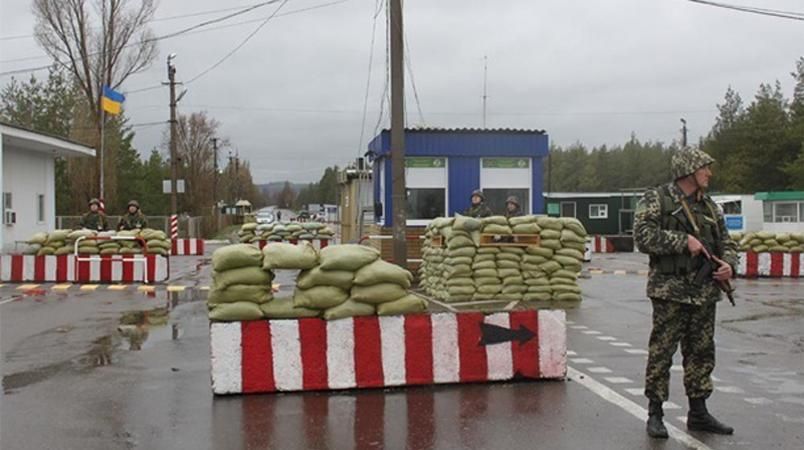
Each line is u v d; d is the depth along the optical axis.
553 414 6.42
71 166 49.66
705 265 5.73
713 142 73.06
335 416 6.38
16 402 6.82
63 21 42.16
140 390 7.23
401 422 6.21
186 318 11.74
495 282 14.01
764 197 46.66
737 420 6.24
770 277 20.06
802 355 9.08
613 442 5.67
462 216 14.12
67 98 54.91
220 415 6.42
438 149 18.73
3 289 16.09
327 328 7.17
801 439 5.73
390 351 7.26
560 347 7.59
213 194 75.31
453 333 7.39
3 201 25.69
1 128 23.39
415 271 18.53
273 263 7.07
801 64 66.50
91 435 5.88
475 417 6.34
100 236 17.80
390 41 15.92
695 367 5.89
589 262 26.27
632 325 11.41
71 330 10.62
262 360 7.08
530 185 19.17
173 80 39.44
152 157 66.88
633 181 112.50
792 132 63.22
